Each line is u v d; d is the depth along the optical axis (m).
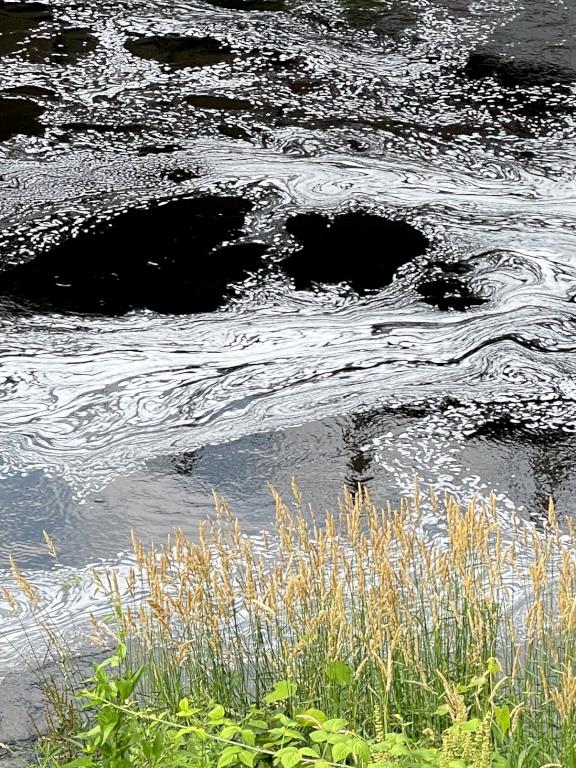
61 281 6.23
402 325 5.83
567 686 2.55
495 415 5.06
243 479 4.67
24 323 5.84
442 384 5.31
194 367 5.46
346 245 6.58
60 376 5.40
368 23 9.54
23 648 3.69
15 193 7.11
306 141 7.82
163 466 4.77
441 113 8.18
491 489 4.57
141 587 3.98
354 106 8.28
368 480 4.65
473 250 6.53
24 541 4.33
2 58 8.91
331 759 2.72
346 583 3.56
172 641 3.08
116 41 9.20
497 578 3.31
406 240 6.63
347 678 2.69
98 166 7.45
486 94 8.41
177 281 6.24
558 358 5.52
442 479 4.64
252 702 3.06
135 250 6.53
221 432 4.98
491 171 7.48
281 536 3.06
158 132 7.91
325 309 5.99
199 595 2.98
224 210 6.94
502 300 6.05
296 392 5.27
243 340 5.70
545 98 8.34
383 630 2.87
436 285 6.20
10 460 4.81
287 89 8.51
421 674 2.79
